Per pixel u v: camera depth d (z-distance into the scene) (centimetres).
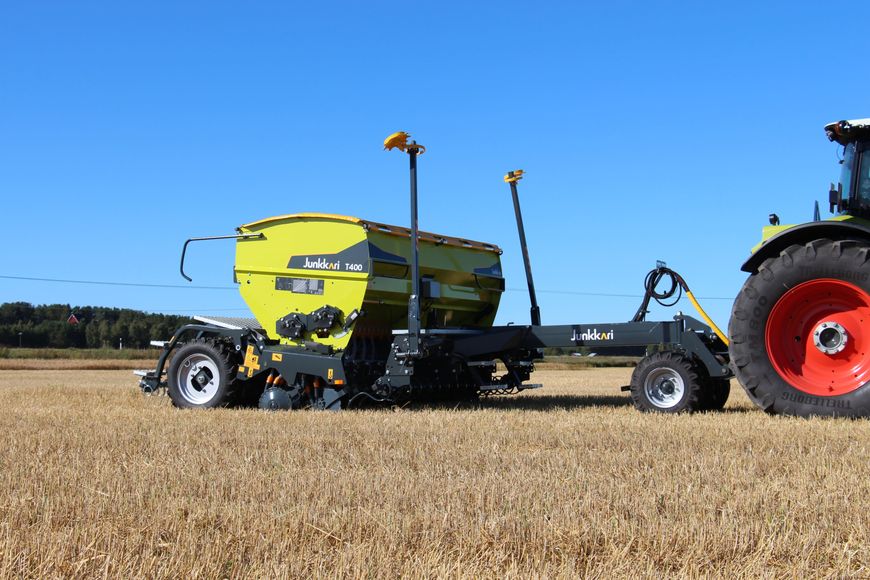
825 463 660
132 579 400
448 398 1405
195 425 994
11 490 593
